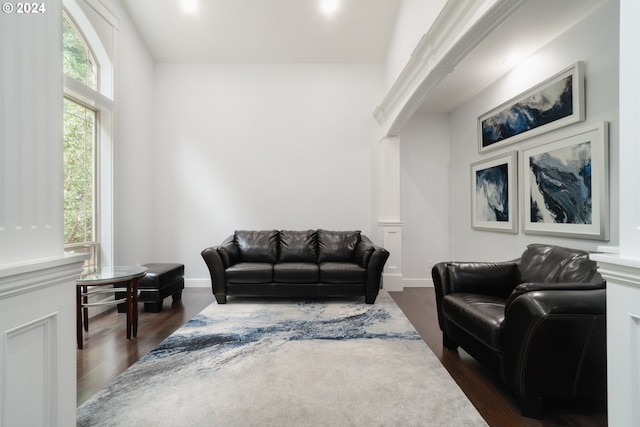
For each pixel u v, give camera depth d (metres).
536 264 2.41
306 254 4.34
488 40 2.87
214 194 4.82
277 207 4.85
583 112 2.48
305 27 4.36
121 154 3.93
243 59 4.79
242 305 3.73
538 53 3.01
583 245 2.52
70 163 3.36
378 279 3.77
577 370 1.60
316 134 4.87
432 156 4.89
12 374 0.78
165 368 2.16
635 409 0.83
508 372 1.74
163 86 4.79
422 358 2.32
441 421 1.60
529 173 3.12
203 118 4.81
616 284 0.88
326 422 1.59
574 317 1.55
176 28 4.35
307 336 2.74
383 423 1.58
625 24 0.85
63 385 0.94
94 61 3.66
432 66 2.73
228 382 1.97
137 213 4.30
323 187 4.87
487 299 2.30
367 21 4.26
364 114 4.88
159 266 3.88
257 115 4.84
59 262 0.90
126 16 4.07
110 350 2.46
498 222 3.64
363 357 2.33
